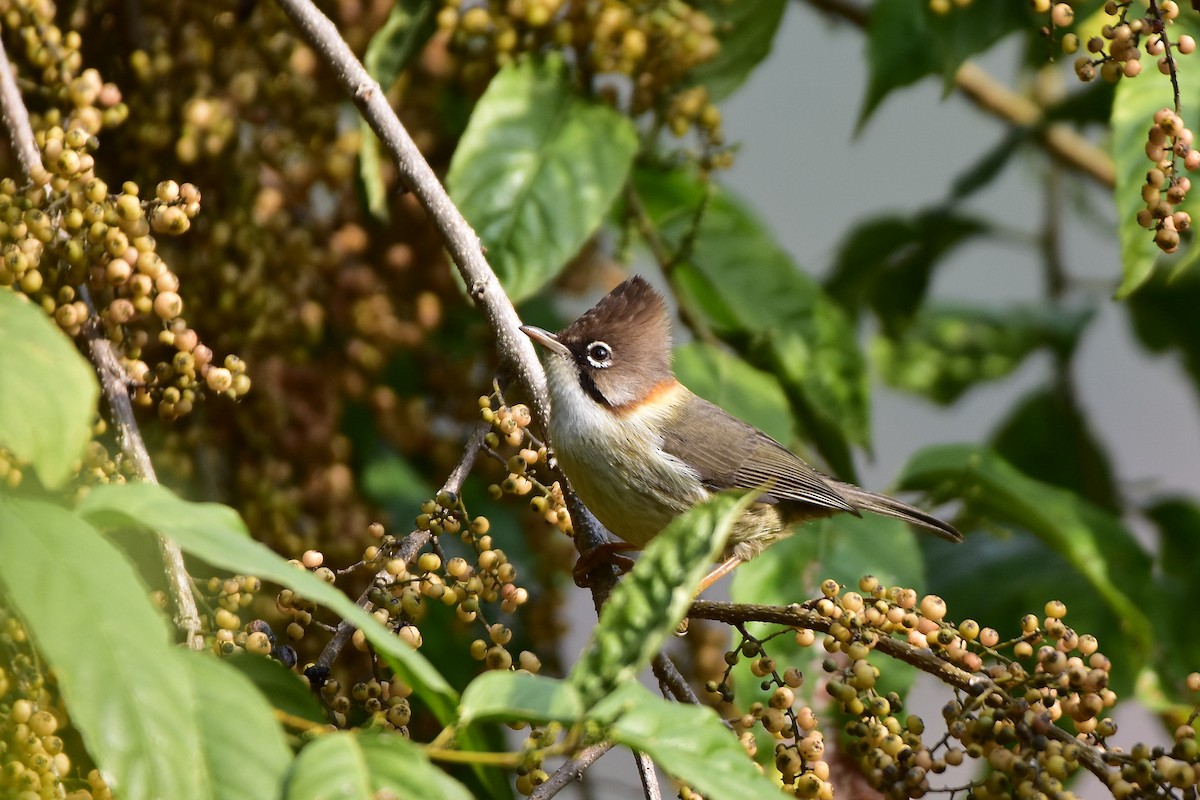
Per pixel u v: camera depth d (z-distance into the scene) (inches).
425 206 371.2
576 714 197.3
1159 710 430.6
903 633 279.9
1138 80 365.7
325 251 423.8
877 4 485.1
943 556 504.4
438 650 415.2
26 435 181.9
